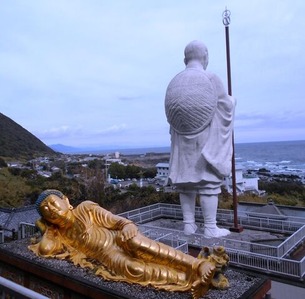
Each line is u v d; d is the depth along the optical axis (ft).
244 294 25.05
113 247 29.45
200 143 50.44
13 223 73.00
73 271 29.45
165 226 61.82
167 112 53.11
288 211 73.56
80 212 32.60
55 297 29.53
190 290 24.82
